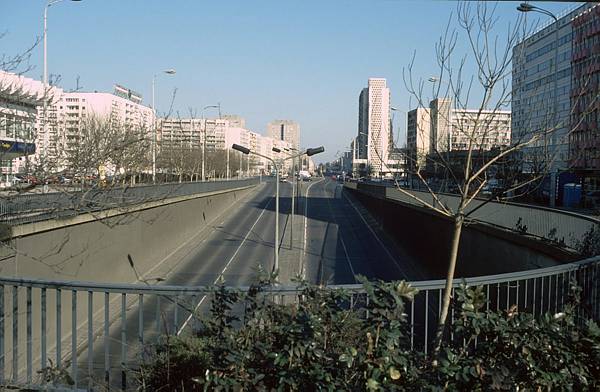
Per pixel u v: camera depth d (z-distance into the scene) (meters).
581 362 3.72
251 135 147.62
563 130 10.29
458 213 4.37
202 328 5.35
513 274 5.38
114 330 16.44
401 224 43.19
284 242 45.62
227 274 33.41
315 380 3.47
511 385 3.47
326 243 45.69
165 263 35.50
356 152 116.31
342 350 3.57
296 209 68.94
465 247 24.16
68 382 5.07
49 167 12.28
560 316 3.93
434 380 3.52
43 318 5.21
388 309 3.65
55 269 19.55
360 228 54.44
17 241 16.89
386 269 35.97
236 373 3.65
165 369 4.80
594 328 3.88
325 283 4.37
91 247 23.42
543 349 3.63
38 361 13.79
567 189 37.31
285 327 3.67
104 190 14.23
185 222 44.47
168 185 31.53
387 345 3.48
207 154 61.41
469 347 3.75
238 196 76.69
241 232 49.97
